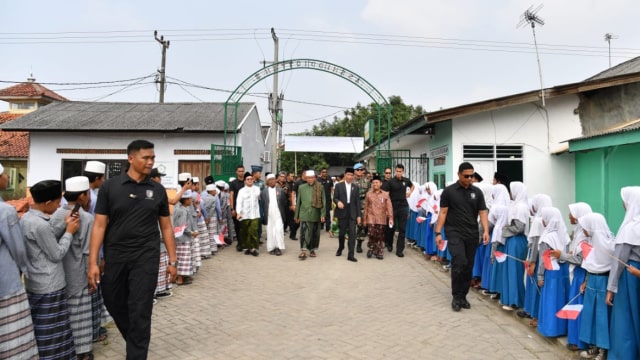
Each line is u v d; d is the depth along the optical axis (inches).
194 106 810.2
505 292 225.0
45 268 145.6
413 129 503.8
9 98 979.3
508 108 478.9
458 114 445.1
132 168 156.1
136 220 152.3
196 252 316.8
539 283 188.4
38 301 144.8
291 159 1616.6
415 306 238.5
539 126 479.5
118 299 154.9
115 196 151.1
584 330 163.6
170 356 168.1
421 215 391.9
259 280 295.6
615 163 414.0
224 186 445.4
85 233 164.2
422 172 596.7
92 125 674.2
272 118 863.7
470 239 231.8
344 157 1689.2
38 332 144.2
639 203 149.0
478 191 235.5
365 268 335.3
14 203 214.1
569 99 480.7
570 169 478.6
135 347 149.2
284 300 248.2
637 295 151.6
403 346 181.2
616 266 149.6
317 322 210.5
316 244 379.9
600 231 160.4
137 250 152.3
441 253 332.2
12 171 789.2
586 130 480.1
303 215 370.6
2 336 126.8
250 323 208.2
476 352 176.4
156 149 674.2
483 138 478.0
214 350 174.9
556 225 184.4
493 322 213.9
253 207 385.1
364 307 235.9
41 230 142.6
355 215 368.5
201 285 281.1
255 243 386.0
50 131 666.8
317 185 374.9
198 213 356.8
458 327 205.6
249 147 778.2
